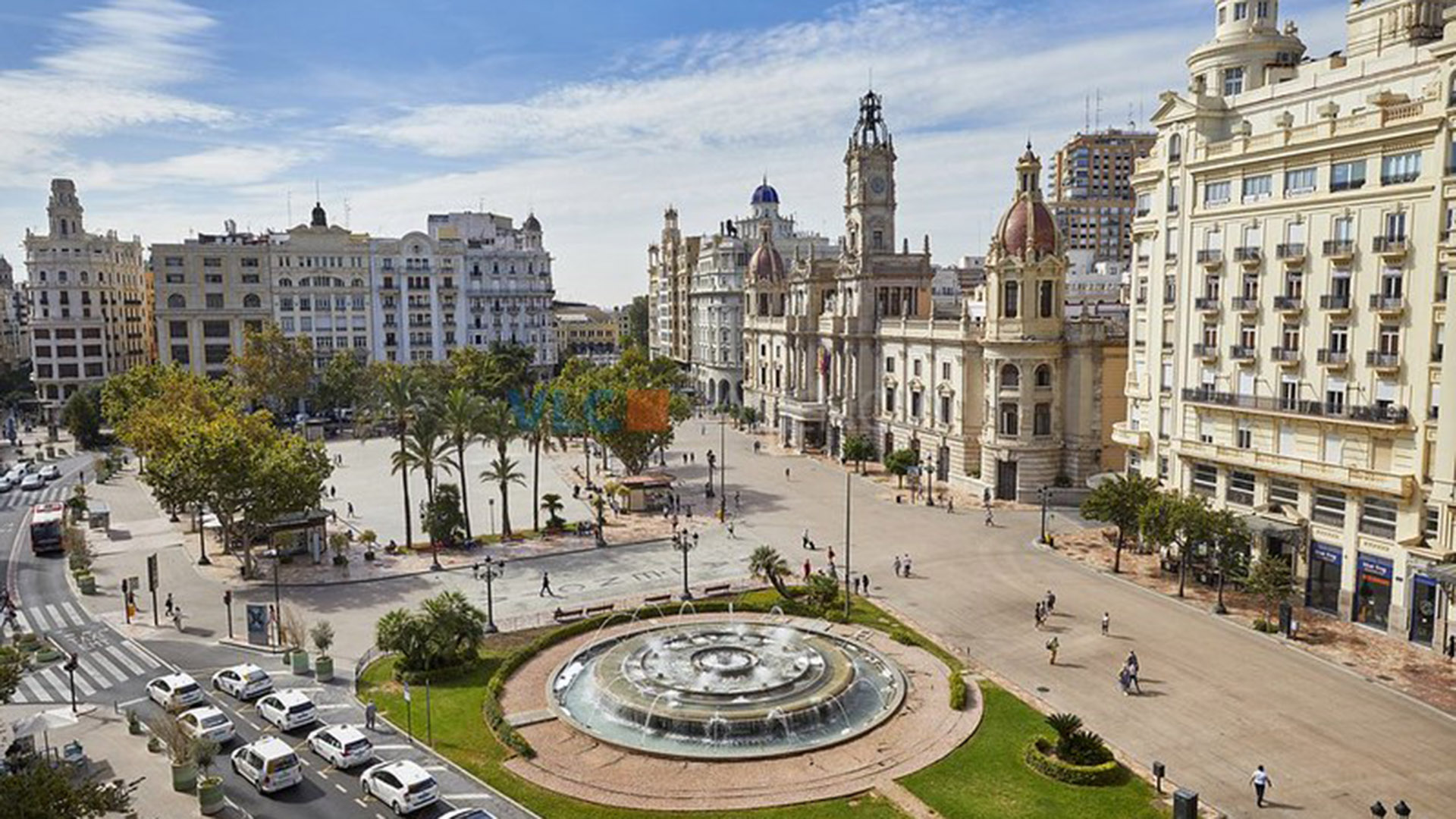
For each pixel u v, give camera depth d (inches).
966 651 2261.3
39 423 6653.5
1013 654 2241.6
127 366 7150.6
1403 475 2231.8
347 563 3053.6
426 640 2121.1
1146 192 3068.4
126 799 1298.0
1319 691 2009.1
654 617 2527.1
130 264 7278.5
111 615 2615.7
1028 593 2704.2
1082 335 3754.9
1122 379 3816.4
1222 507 2738.7
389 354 6963.6
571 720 1879.9
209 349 6540.4
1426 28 2431.1
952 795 1599.4
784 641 2263.8
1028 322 3801.7
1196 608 2554.1
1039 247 3801.7
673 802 1589.6
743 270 7263.8
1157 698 1984.5
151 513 3878.0
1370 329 2326.5
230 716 1958.7
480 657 2250.2
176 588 2854.3
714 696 1914.4
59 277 6432.1
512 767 1711.4
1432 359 2191.2
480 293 7194.9
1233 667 2148.1
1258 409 2600.9
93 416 5644.7
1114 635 2363.4
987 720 1882.4
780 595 2677.2
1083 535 3346.5
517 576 2942.9
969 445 4146.2
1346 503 2396.7
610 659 2164.1
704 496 4104.3
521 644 2342.5
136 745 1841.8
